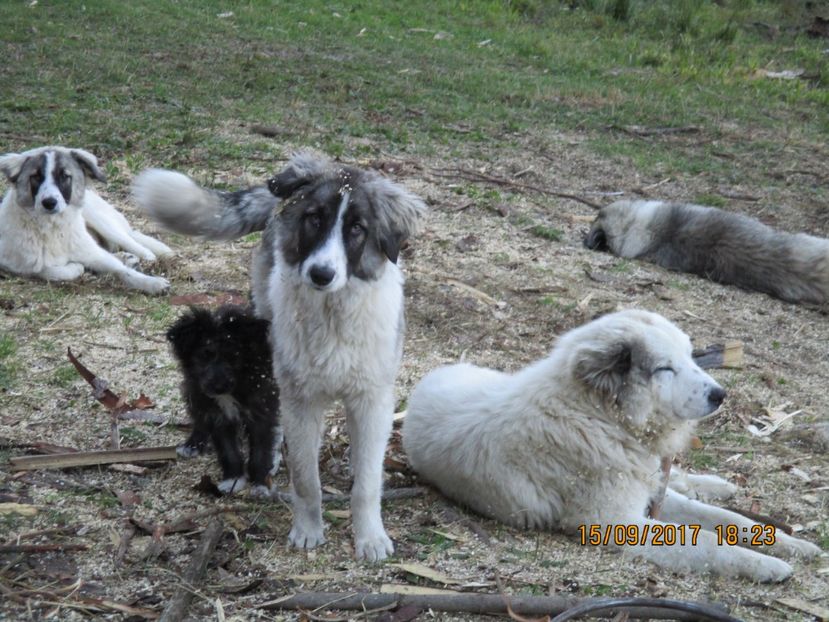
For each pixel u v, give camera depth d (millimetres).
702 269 5570
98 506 3576
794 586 3428
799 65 10664
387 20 11055
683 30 11555
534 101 8523
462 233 5539
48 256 4969
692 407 3545
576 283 5211
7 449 3758
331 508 3660
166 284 4895
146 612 3229
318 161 3512
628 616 3256
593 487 3576
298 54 9297
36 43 8672
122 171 6047
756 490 3865
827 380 4629
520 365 4508
